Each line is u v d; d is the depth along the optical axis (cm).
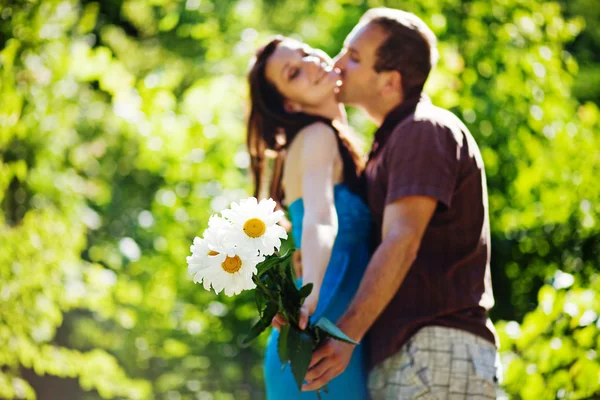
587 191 780
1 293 672
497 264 834
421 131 364
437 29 829
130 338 929
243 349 918
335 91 413
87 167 932
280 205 427
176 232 882
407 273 363
